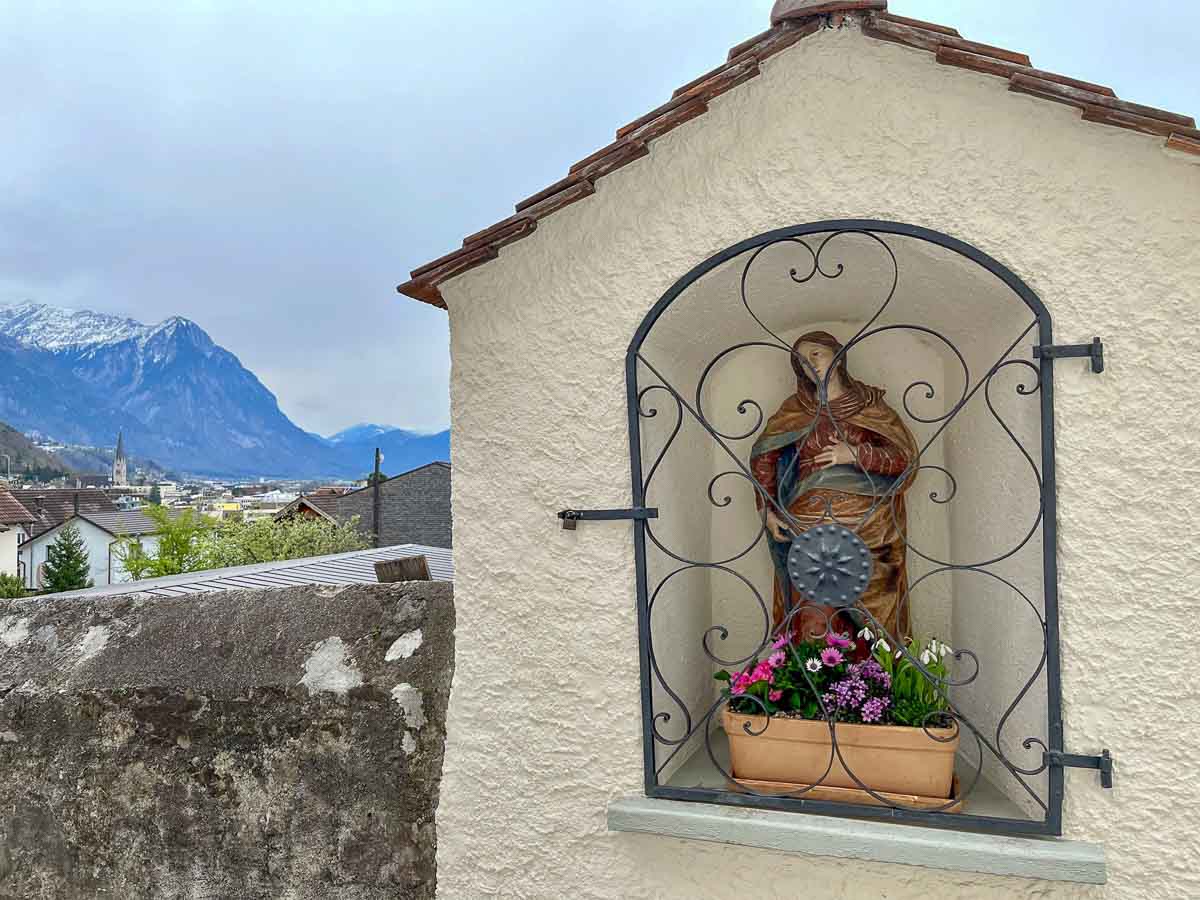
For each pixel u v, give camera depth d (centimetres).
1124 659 168
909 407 253
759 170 187
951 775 194
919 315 228
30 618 278
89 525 4472
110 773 244
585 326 199
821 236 189
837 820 183
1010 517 199
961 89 175
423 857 217
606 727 198
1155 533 167
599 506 198
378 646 237
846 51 180
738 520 267
